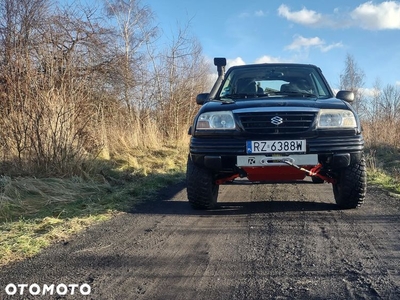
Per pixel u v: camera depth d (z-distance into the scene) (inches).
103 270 111.0
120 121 444.5
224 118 160.2
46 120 257.1
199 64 602.2
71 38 402.6
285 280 102.0
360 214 167.8
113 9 531.5
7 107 267.3
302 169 157.8
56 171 243.8
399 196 206.8
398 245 127.1
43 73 287.7
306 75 210.7
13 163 243.6
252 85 205.5
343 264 112.1
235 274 106.6
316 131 155.9
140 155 373.4
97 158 294.7
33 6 377.4
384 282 99.5
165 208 186.1
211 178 173.2
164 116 531.5
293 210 177.8
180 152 414.9
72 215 171.9
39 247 130.4
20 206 181.3
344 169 165.6
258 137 156.3
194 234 143.3
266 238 137.2
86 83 355.6
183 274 107.3
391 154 414.6
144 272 109.2
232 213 174.6
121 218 167.9
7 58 285.4
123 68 478.6
